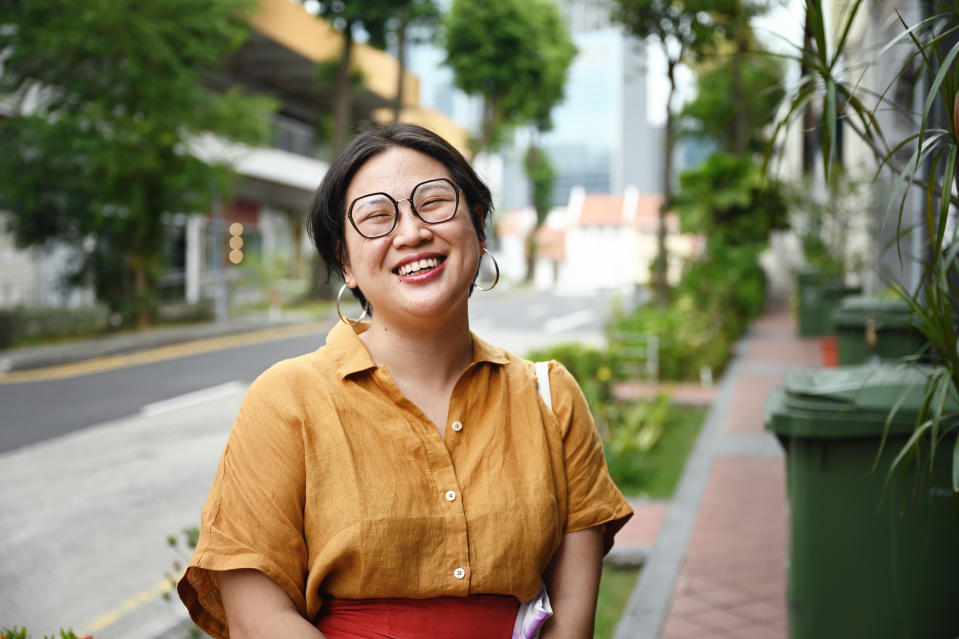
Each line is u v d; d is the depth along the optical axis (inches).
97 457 278.5
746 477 241.0
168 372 472.7
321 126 1309.1
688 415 349.1
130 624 154.2
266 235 1189.7
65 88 609.0
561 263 2412.6
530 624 52.9
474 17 1320.1
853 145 543.2
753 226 655.8
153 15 602.2
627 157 4451.3
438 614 51.6
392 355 55.8
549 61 1427.2
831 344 483.8
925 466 96.6
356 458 51.3
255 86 1180.5
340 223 57.1
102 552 190.1
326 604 52.7
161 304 738.8
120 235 669.9
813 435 99.3
